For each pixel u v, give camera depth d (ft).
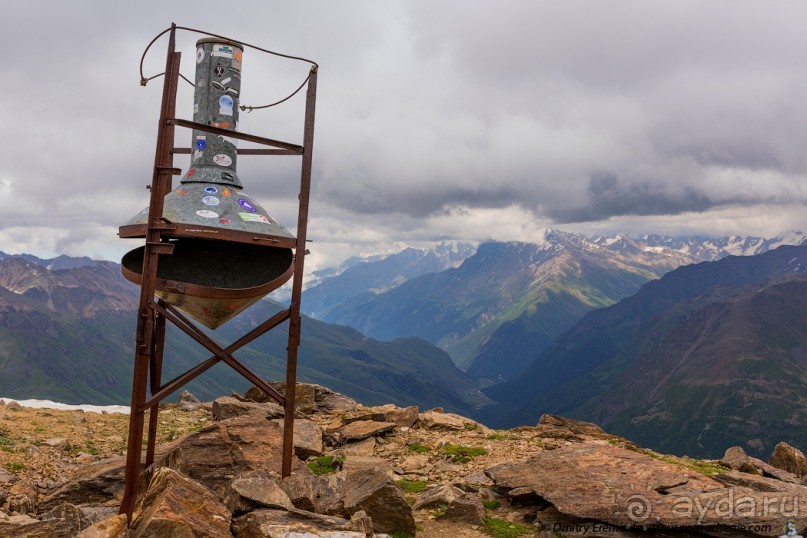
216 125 39.91
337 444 60.95
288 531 29.60
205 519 30.55
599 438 70.08
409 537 35.94
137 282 38.73
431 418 70.69
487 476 47.88
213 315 39.37
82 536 28.32
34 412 65.57
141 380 34.94
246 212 38.75
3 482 41.45
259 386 40.09
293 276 39.42
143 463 45.60
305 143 39.17
